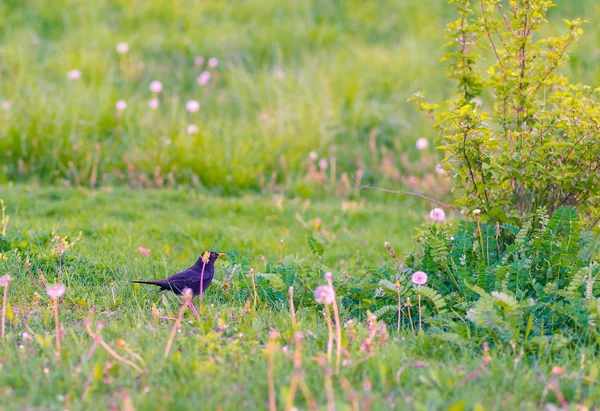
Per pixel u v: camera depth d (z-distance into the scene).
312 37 26.91
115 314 9.63
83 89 21.47
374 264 13.35
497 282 9.49
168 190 18.12
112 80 22.78
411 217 17.45
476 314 8.69
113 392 7.02
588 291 9.04
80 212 16.02
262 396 7.02
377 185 20.03
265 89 22.98
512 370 7.86
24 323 8.98
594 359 8.17
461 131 9.91
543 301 9.42
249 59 25.31
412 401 6.94
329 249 14.32
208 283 10.32
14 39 24.55
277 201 17.75
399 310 9.21
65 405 6.63
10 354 7.80
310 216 16.86
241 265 10.89
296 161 20.33
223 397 6.94
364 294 10.27
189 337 8.46
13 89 21.17
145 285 10.79
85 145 19.52
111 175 19.08
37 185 18.09
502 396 7.22
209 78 24.22
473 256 10.29
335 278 10.62
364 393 6.97
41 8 27.45
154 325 9.09
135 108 21.42
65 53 24.42
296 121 21.38
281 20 28.27
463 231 10.32
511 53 10.79
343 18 28.75
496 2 10.89
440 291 10.05
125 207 16.53
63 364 7.57
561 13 27.45
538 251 9.96
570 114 10.24
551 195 10.69
